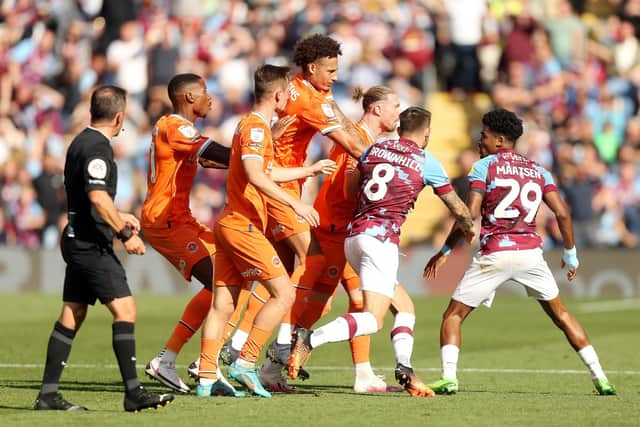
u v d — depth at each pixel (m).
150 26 84.31
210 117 79.75
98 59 83.88
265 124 29.19
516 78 81.81
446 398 29.70
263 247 29.55
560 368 38.00
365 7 85.56
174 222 32.00
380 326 29.66
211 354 30.17
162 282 72.81
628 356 41.28
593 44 86.56
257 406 27.83
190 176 32.28
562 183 74.69
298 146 32.59
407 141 30.44
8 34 88.12
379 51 81.75
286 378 35.41
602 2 90.31
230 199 29.72
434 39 85.31
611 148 82.12
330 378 35.50
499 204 30.64
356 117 78.25
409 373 30.09
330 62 32.16
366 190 30.20
